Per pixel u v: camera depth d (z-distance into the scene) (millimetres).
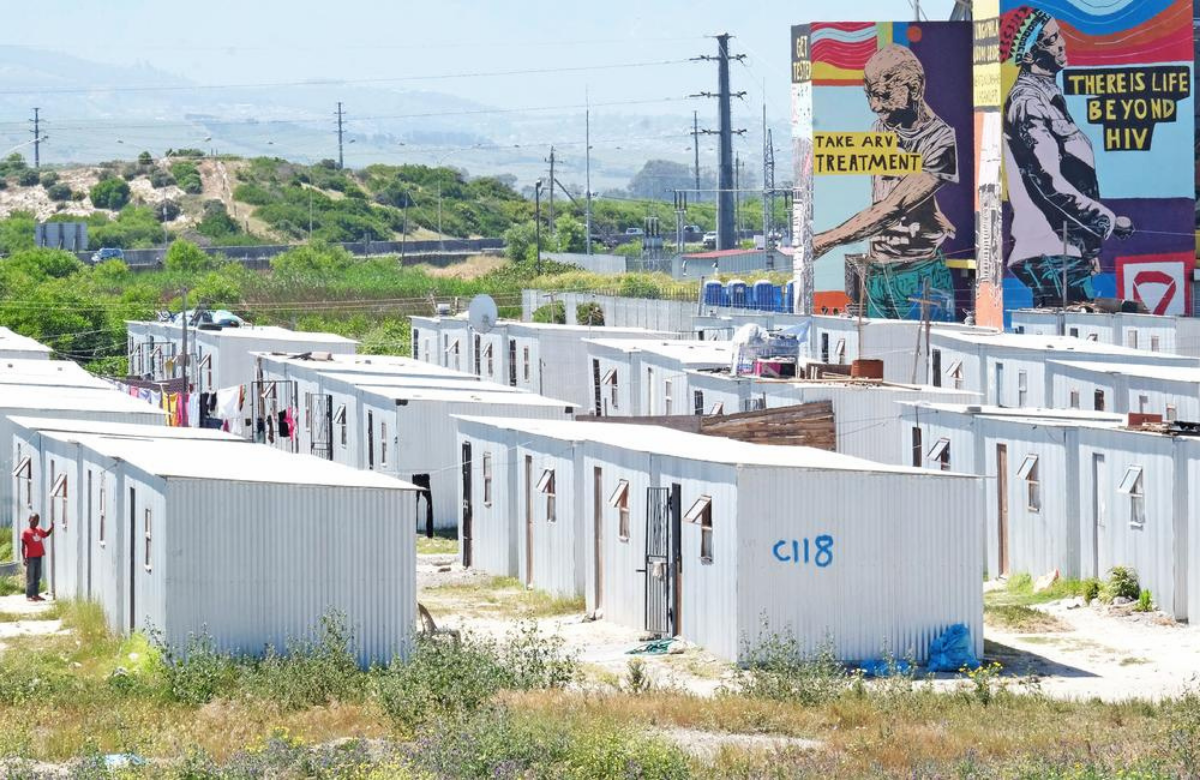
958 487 73938
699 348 150000
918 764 51281
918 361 148625
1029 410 102625
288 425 149000
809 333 164500
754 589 71438
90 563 85750
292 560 69688
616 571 84062
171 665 66438
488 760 50125
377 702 60875
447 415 121188
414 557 71375
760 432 112062
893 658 72875
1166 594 83250
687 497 76562
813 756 53000
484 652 67312
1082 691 68250
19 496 104000
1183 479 82438
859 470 72812
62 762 52656
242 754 51438
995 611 83562
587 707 59875
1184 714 57312
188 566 68375
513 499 99625
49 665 71750
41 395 116625
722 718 59500
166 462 75625
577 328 170875
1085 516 90375
